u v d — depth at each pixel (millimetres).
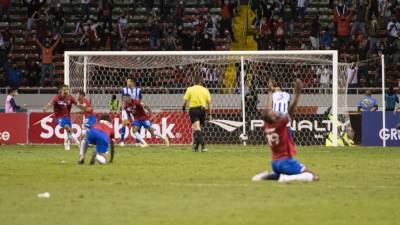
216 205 30203
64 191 34219
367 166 47750
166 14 105312
